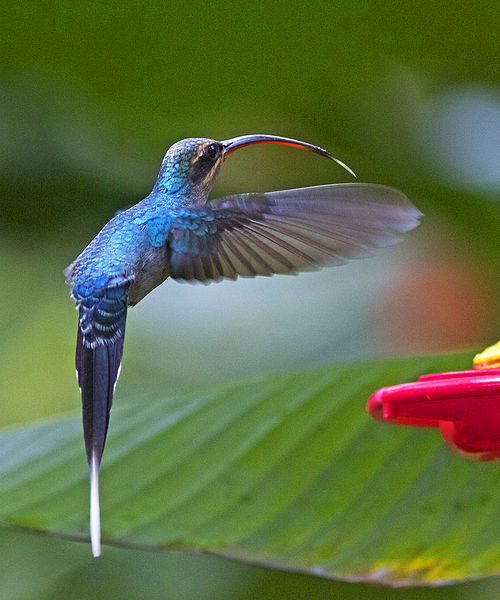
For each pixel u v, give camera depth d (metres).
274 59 7.76
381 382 6.84
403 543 5.93
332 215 5.39
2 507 6.08
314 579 8.85
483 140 8.50
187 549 5.89
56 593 9.05
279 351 10.51
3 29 7.39
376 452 6.57
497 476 6.32
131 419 6.96
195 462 6.59
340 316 10.54
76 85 8.03
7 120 8.59
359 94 8.29
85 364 5.46
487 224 8.62
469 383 5.03
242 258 5.62
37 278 10.14
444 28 7.76
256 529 6.09
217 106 8.19
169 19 7.29
